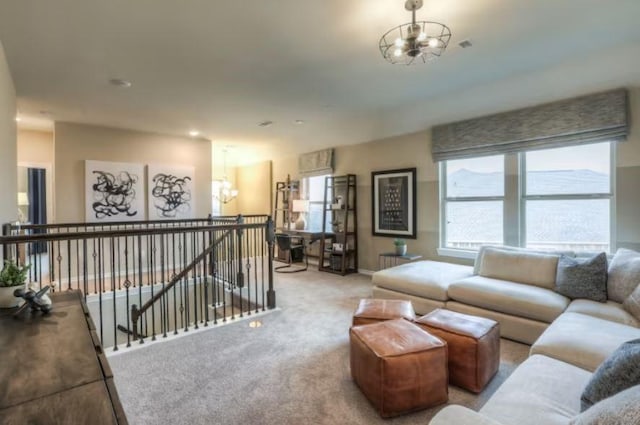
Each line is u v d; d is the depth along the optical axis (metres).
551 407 1.37
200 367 2.52
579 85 3.41
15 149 3.78
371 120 5.19
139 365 2.55
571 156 3.72
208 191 6.74
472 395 2.16
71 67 3.21
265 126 5.66
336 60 3.12
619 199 3.36
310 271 6.17
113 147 5.67
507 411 1.36
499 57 3.12
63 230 5.15
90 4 2.21
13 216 3.62
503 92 3.84
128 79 3.53
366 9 2.32
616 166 3.37
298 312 3.79
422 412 1.99
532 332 2.82
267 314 3.72
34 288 1.86
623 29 2.65
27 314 1.63
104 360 1.18
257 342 2.97
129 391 2.21
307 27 2.55
